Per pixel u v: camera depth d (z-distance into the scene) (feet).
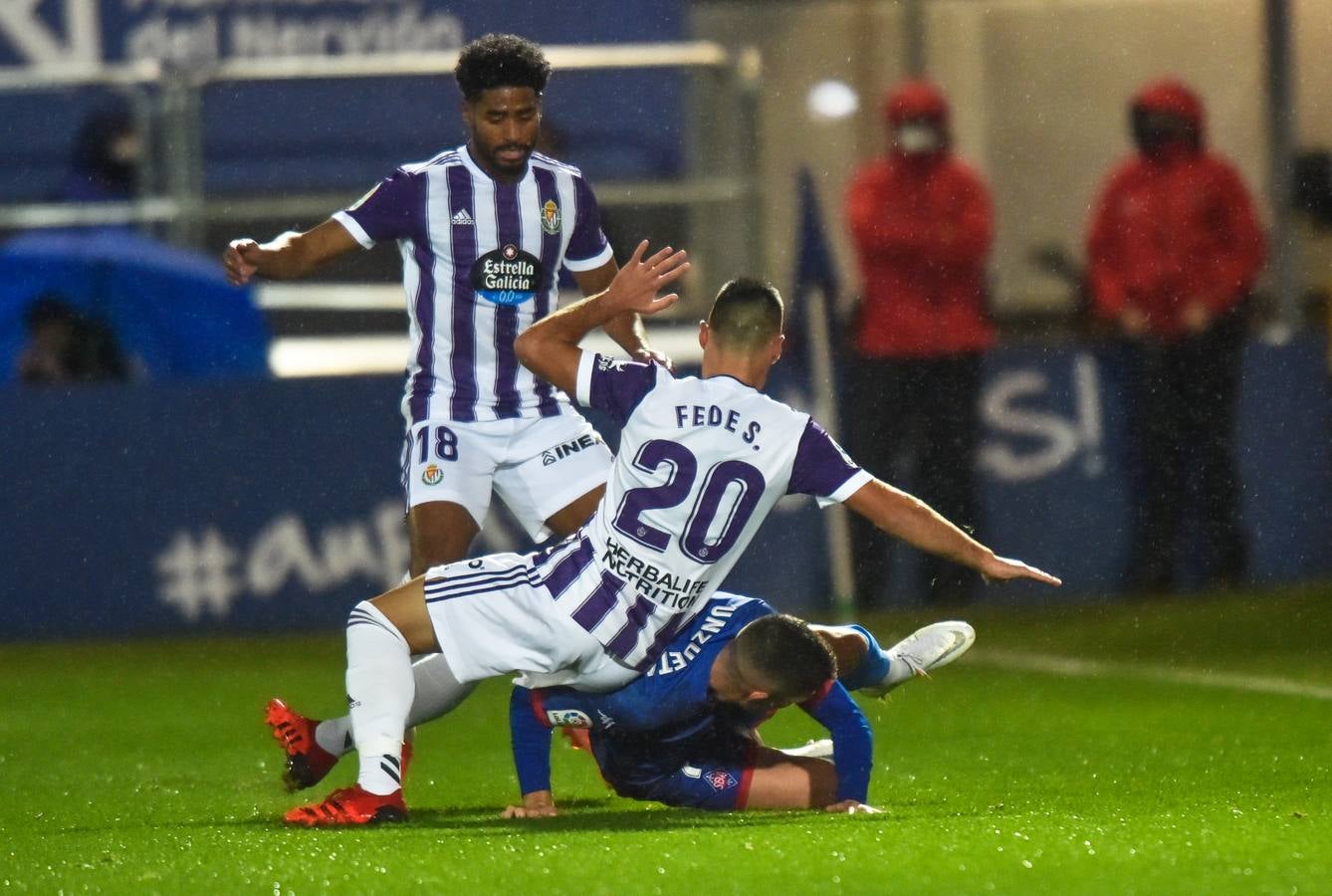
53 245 113.60
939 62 146.41
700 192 126.93
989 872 38.86
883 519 49.06
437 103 130.62
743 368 50.01
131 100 126.31
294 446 107.34
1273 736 70.28
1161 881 37.96
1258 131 134.21
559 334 50.39
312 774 55.83
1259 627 99.45
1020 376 109.91
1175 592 109.40
